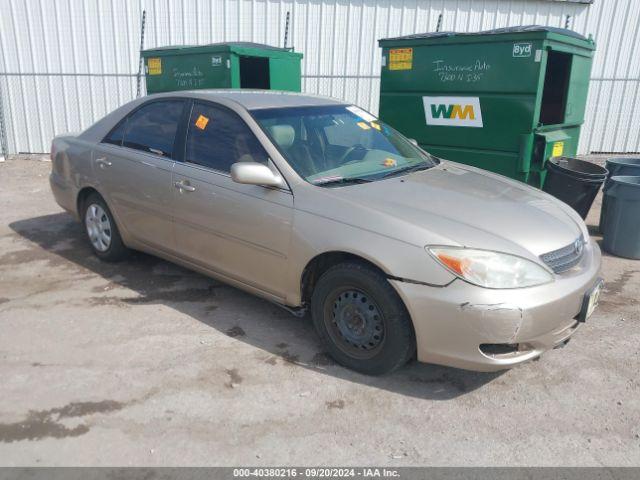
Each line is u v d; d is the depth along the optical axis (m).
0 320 4.08
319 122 4.21
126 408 3.11
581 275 3.29
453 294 2.99
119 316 4.18
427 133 7.01
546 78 7.14
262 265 3.79
